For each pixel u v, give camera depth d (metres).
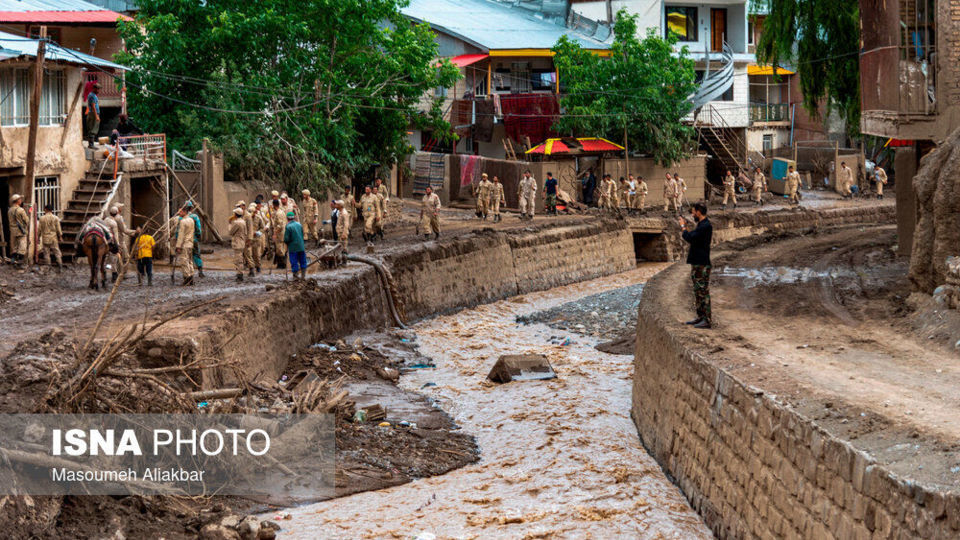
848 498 10.84
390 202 45.81
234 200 38.50
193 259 28.27
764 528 13.05
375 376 24.92
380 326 30.58
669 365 18.14
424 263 34.12
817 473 11.60
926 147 26.55
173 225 26.59
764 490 13.12
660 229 47.69
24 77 29.97
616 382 25.03
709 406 15.52
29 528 12.02
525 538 14.86
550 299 38.47
